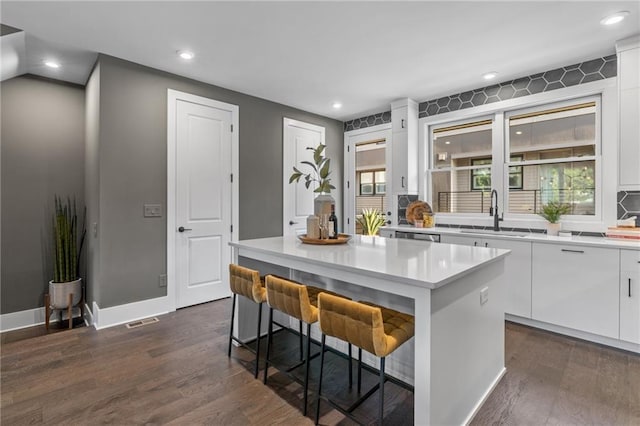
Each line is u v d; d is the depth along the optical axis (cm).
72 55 296
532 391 200
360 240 272
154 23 245
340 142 540
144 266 322
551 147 340
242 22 244
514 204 365
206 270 371
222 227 385
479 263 176
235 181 397
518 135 365
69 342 269
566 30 255
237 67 327
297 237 281
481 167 393
